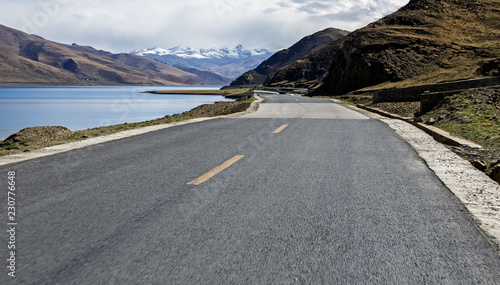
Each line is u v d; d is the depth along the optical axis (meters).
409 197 3.50
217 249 2.31
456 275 1.99
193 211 3.08
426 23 70.69
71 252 2.26
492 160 6.17
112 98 125.06
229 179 4.24
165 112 51.84
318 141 7.44
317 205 3.23
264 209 3.12
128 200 3.41
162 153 6.09
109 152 6.27
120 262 2.12
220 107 35.62
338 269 2.04
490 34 60.75
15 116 54.56
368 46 63.50
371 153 6.04
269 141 7.45
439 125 11.08
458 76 44.66
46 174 4.57
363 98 37.84
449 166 4.99
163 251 2.28
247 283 1.88
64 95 160.88
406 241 2.45
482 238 2.51
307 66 179.12
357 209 3.12
